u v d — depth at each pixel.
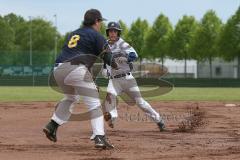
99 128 18.11
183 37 141.88
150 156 16.81
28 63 120.81
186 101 50.91
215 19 134.75
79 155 17.03
